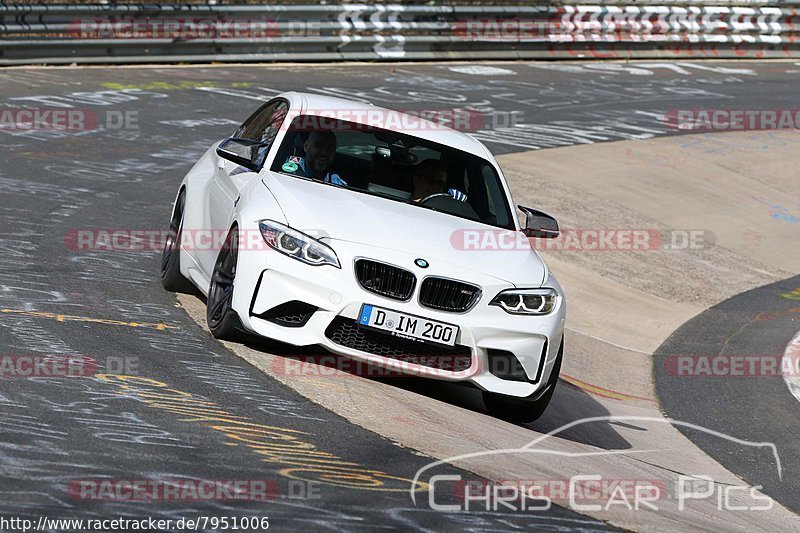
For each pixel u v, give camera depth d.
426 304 15.96
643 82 65.62
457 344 15.98
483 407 18.20
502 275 16.58
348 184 18.38
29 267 20.44
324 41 58.53
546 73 65.00
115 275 20.97
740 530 13.86
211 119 42.06
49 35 48.38
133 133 38.16
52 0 48.06
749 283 35.34
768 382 25.47
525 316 16.45
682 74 69.69
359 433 13.61
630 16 72.25
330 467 12.01
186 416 13.01
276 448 12.37
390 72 58.78
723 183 45.66
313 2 58.03
